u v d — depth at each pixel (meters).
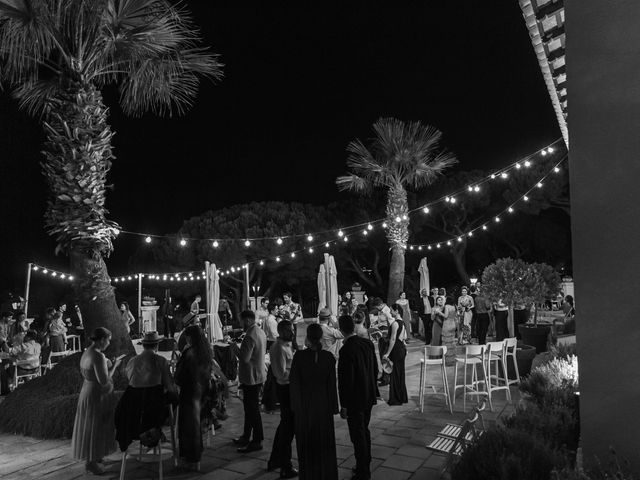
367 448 5.27
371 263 35.28
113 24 8.18
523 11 3.91
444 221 31.05
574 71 3.26
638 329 3.02
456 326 14.95
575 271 3.22
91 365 5.73
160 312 20.31
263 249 30.17
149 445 5.36
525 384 6.50
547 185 25.23
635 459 2.99
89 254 8.31
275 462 5.60
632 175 3.07
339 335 8.88
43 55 8.34
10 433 7.42
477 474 3.60
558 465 3.53
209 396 6.50
